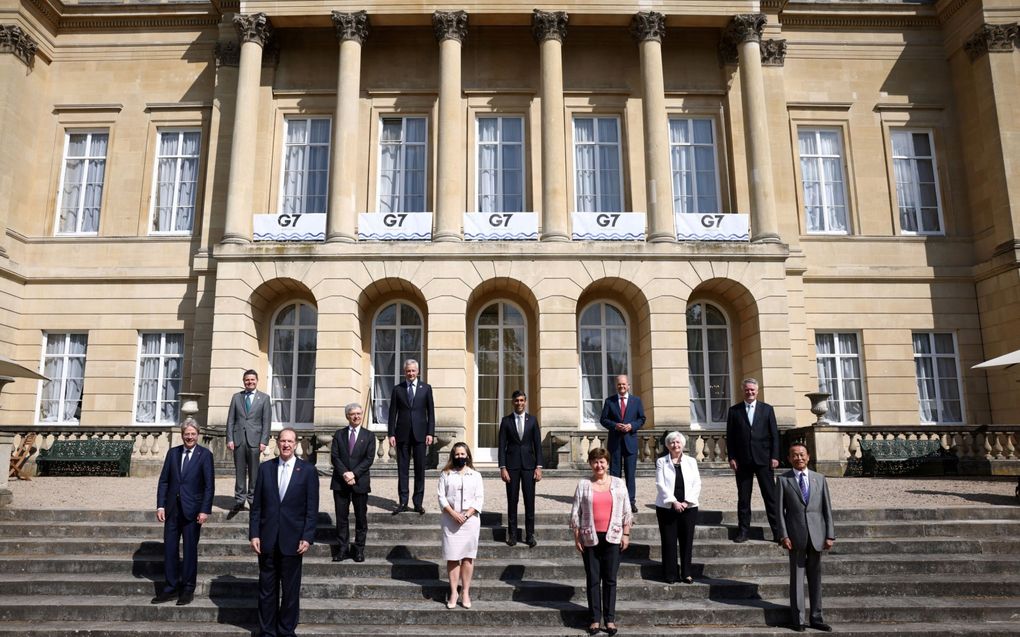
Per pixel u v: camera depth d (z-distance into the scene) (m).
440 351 20.95
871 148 24.98
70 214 24.67
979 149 24.03
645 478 16.94
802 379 22.61
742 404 11.40
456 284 21.31
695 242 21.80
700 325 23.16
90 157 25.00
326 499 13.54
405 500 12.10
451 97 22.38
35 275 23.86
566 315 21.20
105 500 13.33
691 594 9.54
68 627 8.61
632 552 10.69
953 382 23.95
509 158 23.98
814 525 8.62
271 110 23.81
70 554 10.78
